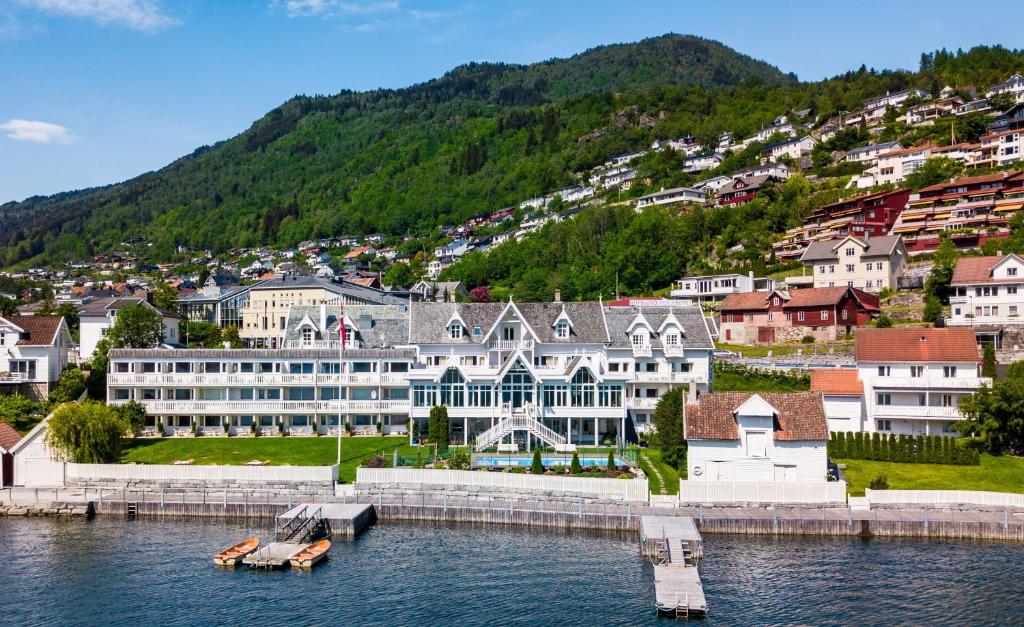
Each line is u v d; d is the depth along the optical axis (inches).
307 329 4758.9
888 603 2434.8
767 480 3344.0
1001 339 5167.3
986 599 2456.9
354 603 2471.7
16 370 4849.9
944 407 4097.0
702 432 3368.6
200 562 2819.9
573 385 4153.5
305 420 4500.5
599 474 3489.2
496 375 4148.6
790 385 4891.7
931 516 3043.8
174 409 4389.8
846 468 3651.6
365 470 3462.1
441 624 2333.9
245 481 3491.6
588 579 2632.9
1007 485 3410.4
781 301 6304.1
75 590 2576.3
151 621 2358.5
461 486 3388.3
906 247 7337.6
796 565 2723.9
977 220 7372.1
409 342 4340.6
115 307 6254.9
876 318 6067.9
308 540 2972.4
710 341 4448.8
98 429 3700.8
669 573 2600.9
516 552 2886.3
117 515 3390.7
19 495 3432.6
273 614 2399.1
